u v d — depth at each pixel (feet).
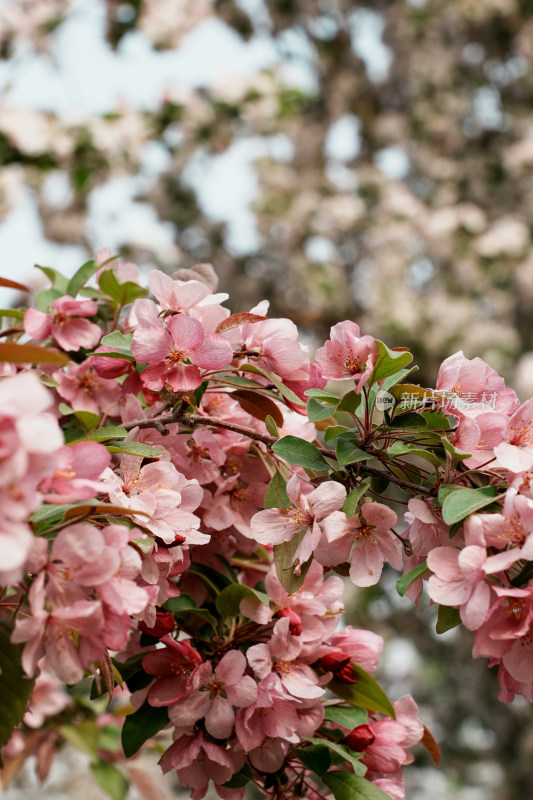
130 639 2.56
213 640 2.55
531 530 2.22
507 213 10.63
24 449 1.94
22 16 7.52
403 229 10.07
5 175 7.23
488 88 11.20
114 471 2.48
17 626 2.08
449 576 2.26
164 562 2.38
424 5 10.97
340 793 2.48
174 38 8.03
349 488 2.42
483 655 2.27
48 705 3.30
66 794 8.96
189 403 2.48
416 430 2.37
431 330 9.22
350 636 2.61
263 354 2.52
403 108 11.47
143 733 2.46
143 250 9.39
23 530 1.94
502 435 2.36
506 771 9.51
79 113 7.18
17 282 2.85
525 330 9.95
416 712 2.61
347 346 2.39
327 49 11.09
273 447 2.41
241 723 2.43
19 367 2.73
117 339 2.56
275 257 10.65
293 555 2.39
